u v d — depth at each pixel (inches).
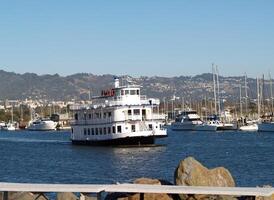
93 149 4923.7
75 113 5506.9
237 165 3503.9
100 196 1254.3
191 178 1397.6
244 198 1315.2
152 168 3351.4
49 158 4232.3
